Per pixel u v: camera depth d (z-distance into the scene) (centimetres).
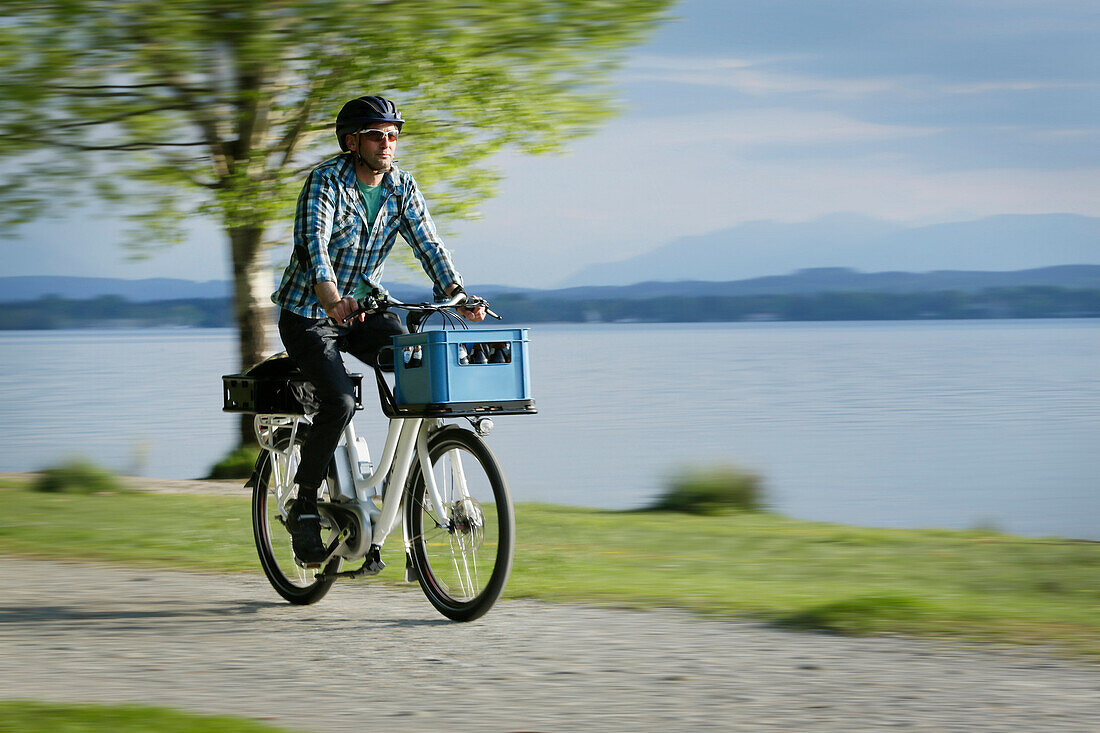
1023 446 7688
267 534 1269
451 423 1120
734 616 1127
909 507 4547
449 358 1058
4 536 1788
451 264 1173
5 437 7781
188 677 912
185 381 17750
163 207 2820
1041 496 4934
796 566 1586
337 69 2753
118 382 17562
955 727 772
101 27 2430
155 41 2445
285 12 2441
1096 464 6444
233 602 1241
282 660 968
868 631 1044
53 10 2419
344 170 1125
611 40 2748
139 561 1530
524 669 929
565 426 8888
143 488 2703
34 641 1045
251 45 2420
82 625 1116
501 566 1073
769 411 10819
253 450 3128
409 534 1149
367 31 2592
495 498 1076
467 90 2888
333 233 1125
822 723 782
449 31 2662
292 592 1232
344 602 1237
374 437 4647
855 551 1745
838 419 9906
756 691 859
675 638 1034
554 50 2770
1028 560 1652
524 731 765
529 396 1096
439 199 3159
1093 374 19300
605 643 1016
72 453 2731
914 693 851
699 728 772
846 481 5525
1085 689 859
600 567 1541
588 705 825
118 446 6944
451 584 1139
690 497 2533
